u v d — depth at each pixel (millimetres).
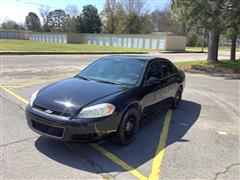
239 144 5559
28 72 14516
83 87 5320
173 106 7855
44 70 15562
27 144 5055
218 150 5211
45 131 4707
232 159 4855
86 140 4559
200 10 16703
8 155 4605
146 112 5938
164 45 49094
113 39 61000
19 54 26141
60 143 5148
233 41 23344
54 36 80938
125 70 6090
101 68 6289
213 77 15586
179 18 18094
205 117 7355
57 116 4578
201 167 4508
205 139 5750
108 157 4723
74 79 5945
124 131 5113
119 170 4309
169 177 4164
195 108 8266
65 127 4492
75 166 4359
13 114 6797
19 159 4488
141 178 4109
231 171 4422
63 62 20328
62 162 4461
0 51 26203
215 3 16781
